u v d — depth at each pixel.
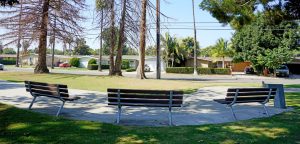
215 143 5.71
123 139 5.82
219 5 11.59
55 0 26.84
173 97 7.44
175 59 60.91
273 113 9.23
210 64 65.94
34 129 6.27
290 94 14.82
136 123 7.42
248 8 11.50
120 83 19.70
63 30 27.19
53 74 25.39
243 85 20.62
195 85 19.66
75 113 8.58
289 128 6.95
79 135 5.98
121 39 25.30
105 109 9.41
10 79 20.77
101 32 25.83
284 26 46.16
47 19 26.80
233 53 54.28
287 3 10.21
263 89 8.70
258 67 49.25
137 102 7.50
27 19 26.91
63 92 8.09
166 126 7.08
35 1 26.83
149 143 5.61
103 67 64.06
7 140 5.59
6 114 7.38
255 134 6.40
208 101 12.03
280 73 44.03
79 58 77.69
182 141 5.78
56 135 5.95
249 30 48.53
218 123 7.61
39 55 27.23
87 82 19.73
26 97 11.38
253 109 10.03
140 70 24.50
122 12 24.56
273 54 44.16
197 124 7.49
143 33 24.11
